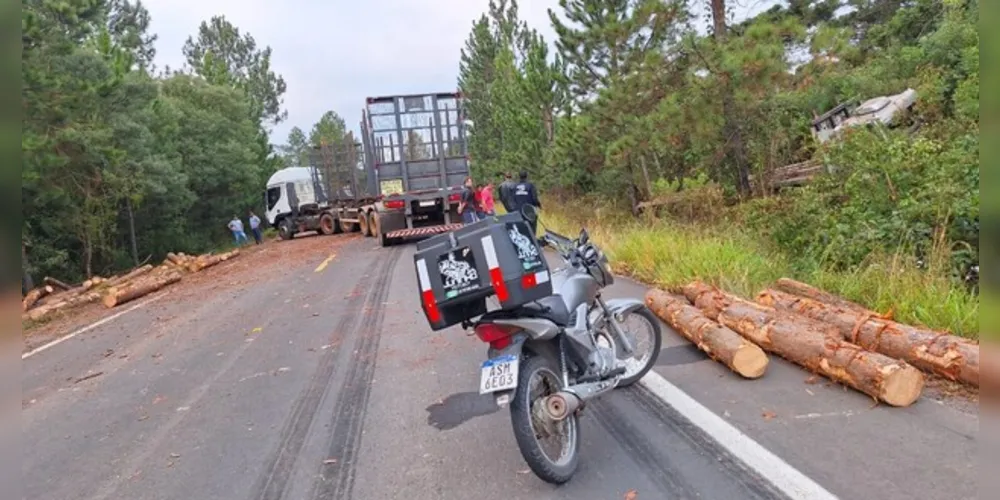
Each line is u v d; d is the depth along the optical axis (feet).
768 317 18.90
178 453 17.22
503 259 13.35
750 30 36.86
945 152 28.32
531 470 13.87
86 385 25.35
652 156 55.11
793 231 32.12
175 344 31.01
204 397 21.90
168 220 119.75
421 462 14.94
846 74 47.34
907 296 20.79
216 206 145.48
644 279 32.42
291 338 29.12
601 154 57.77
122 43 148.05
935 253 22.94
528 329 13.42
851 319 18.37
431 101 65.62
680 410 15.94
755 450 13.42
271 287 46.65
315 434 17.42
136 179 94.99
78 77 75.05
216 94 155.94
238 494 14.40
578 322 15.15
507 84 108.58
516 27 130.31
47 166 61.21
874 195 28.86
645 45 48.03
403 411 18.39
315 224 107.45
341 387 21.26
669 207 47.44
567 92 65.31
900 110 42.24
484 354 23.06
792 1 65.05
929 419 13.89
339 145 95.40
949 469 11.83
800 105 48.01
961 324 17.81
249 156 153.38
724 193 46.01
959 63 43.42
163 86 150.00
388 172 65.41
